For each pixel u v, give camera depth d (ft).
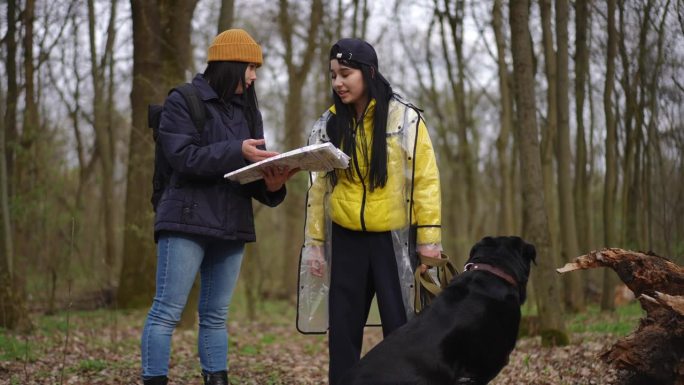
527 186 20.01
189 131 11.44
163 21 33.19
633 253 11.59
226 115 12.02
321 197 12.16
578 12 30.14
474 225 45.11
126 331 27.25
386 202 11.48
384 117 11.46
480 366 10.25
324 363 21.22
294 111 48.14
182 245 11.44
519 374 16.66
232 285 12.37
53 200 34.55
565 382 15.25
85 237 45.73
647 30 25.00
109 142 45.62
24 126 31.07
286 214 52.29
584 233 33.45
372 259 11.64
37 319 28.19
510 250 11.01
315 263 12.05
